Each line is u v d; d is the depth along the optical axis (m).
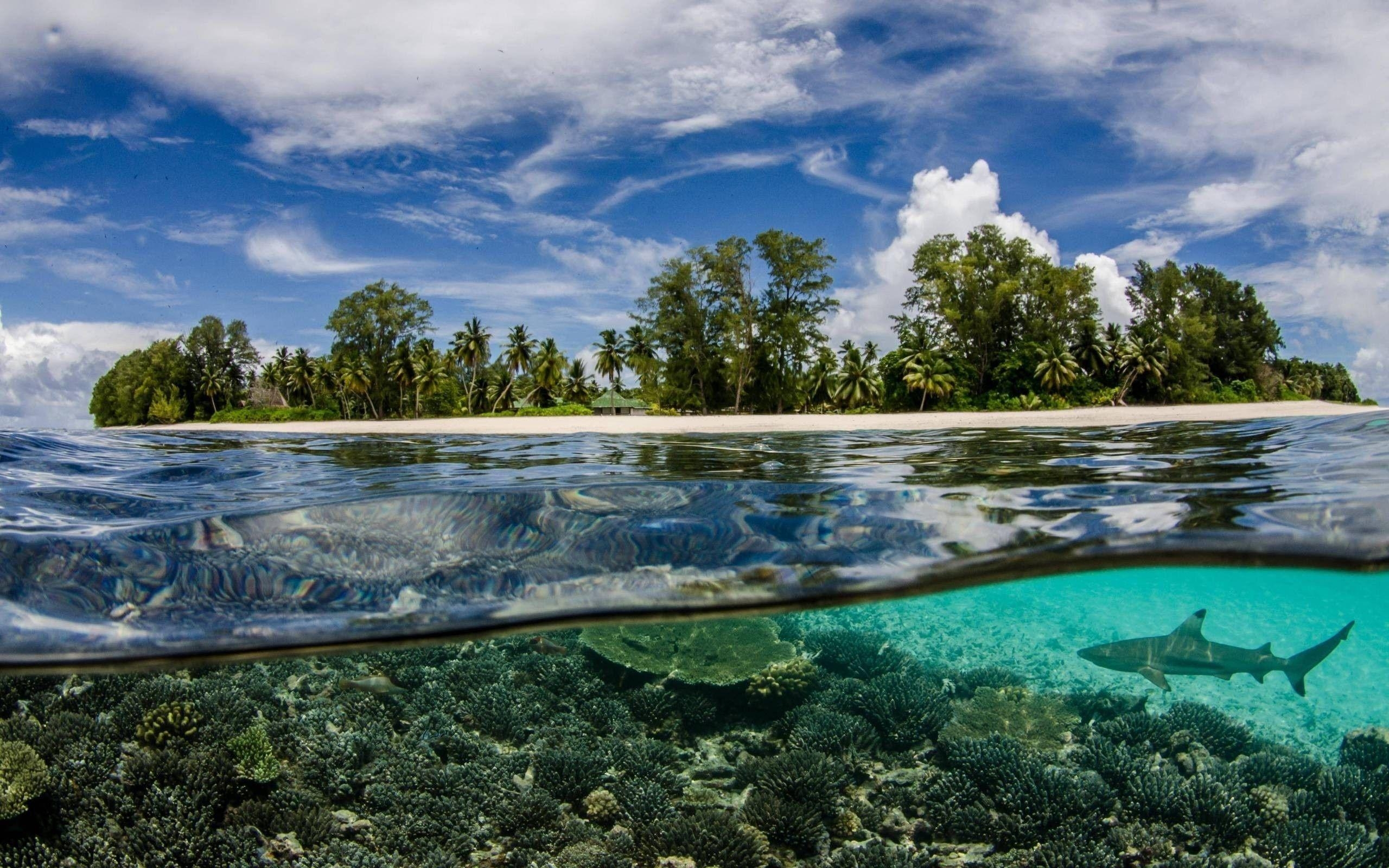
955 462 5.12
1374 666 15.17
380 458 6.15
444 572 2.43
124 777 7.23
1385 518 2.59
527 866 6.39
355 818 7.17
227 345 68.44
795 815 6.75
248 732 7.77
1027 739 8.43
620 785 7.46
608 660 9.89
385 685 9.13
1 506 3.16
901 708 8.70
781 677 9.09
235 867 6.41
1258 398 53.34
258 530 2.89
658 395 52.09
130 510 3.20
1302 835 6.57
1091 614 15.55
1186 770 7.93
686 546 2.67
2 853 6.38
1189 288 57.12
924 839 6.89
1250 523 2.63
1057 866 6.23
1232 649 7.34
